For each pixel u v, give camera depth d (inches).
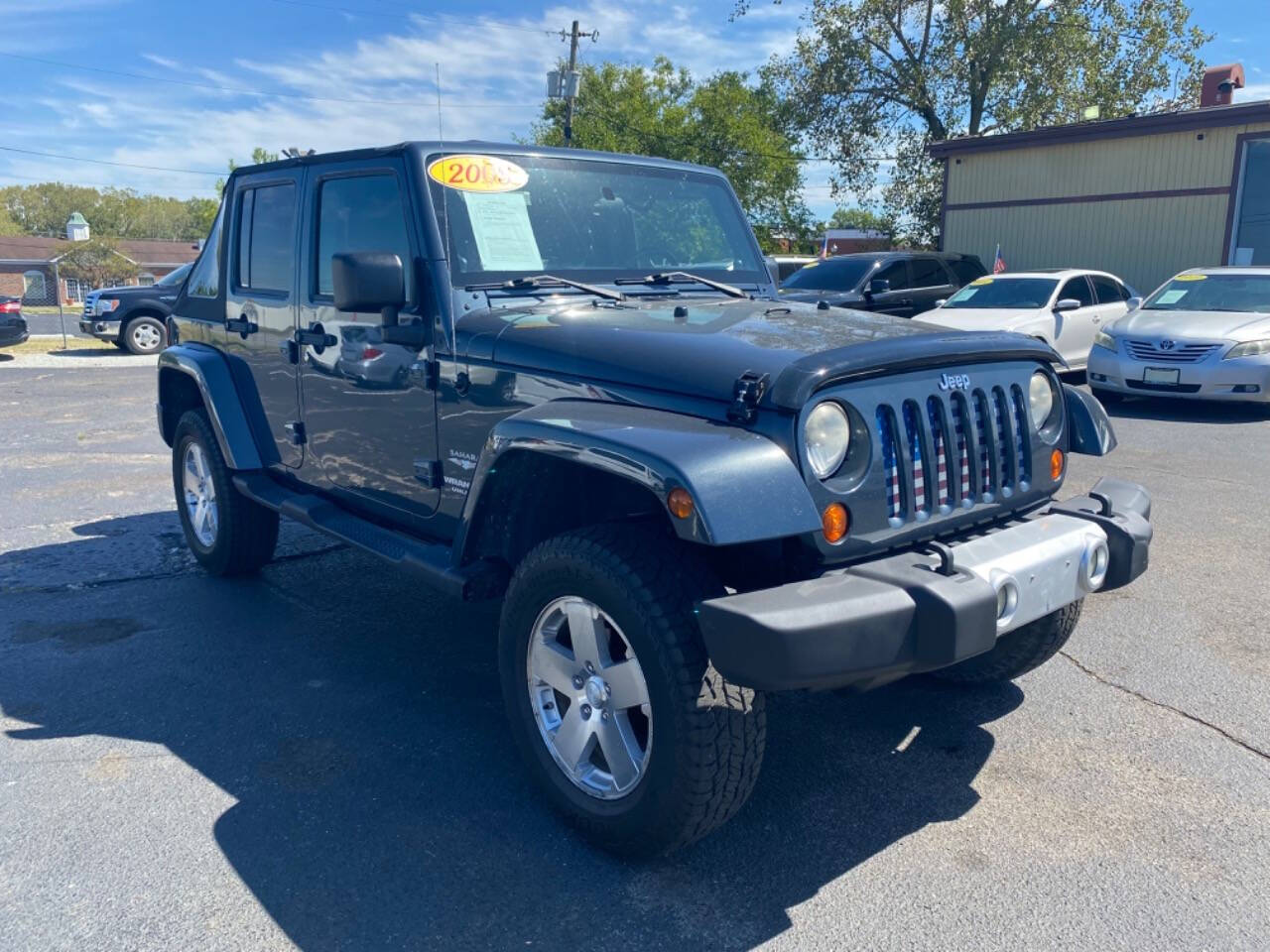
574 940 100.7
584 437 107.1
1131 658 170.2
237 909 105.0
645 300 148.5
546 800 124.4
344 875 111.1
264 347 186.2
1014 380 127.8
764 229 1531.7
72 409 469.4
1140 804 125.6
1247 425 395.5
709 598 104.3
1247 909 104.6
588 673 115.0
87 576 217.5
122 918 103.4
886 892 108.3
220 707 153.8
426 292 141.4
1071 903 105.9
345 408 162.9
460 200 144.5
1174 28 1112.2
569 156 159.5
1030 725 147.3
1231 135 650.2
